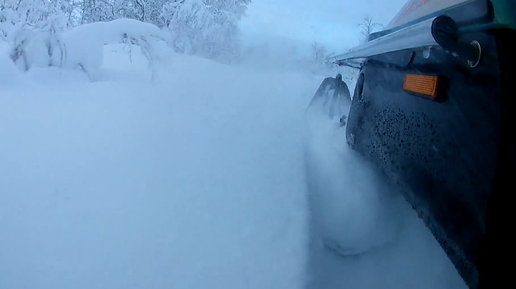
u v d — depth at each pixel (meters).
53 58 4.01
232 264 1.19
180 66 5.13
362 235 1.74
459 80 1.08
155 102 2.70
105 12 11.50
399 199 1.92
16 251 1.09
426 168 1.26
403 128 1.52
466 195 0.99
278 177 1.82
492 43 0.90
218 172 1.72
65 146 1.77
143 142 1.92
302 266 1.30
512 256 0.83
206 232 1.30
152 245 1.20
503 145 0.86
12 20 4.71
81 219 1.26
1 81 3.12
